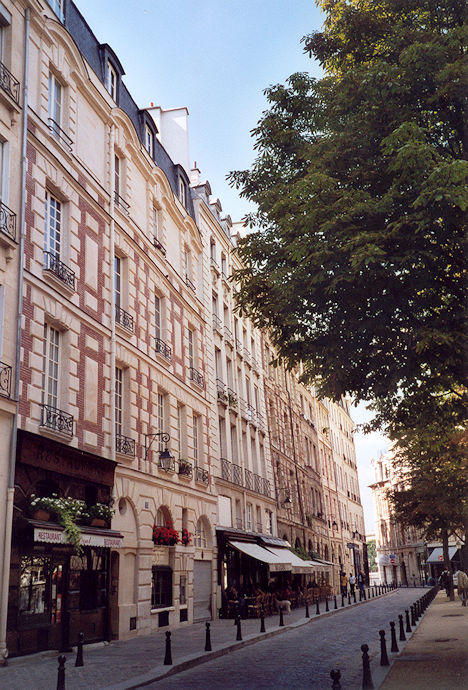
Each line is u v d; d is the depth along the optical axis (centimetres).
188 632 2027
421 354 1175
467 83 1107
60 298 1689
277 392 4528
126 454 1953
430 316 1183
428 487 3281
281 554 3331
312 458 5466
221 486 2981
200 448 2783
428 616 2348
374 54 1335
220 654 1476
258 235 1392
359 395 1320
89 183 1959
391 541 9350
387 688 927
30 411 1485
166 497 2277
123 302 2166
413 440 2819
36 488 1506
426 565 7938
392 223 1081
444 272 1166
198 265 3136
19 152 1567
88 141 2006
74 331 1752
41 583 1443
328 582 5053
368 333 1197
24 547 1380
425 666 1127
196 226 3039
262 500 3662
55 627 1473
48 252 1655
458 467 2692
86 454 1669
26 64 1631
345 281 1152
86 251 1881
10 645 1297
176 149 3394
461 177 992
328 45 1373
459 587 2908
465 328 1129
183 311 2775
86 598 1633
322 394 1309
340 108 1240
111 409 1912
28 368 1501
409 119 1177
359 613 2783
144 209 2434
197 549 2548
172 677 1160
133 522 1989
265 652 1500
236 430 3397
